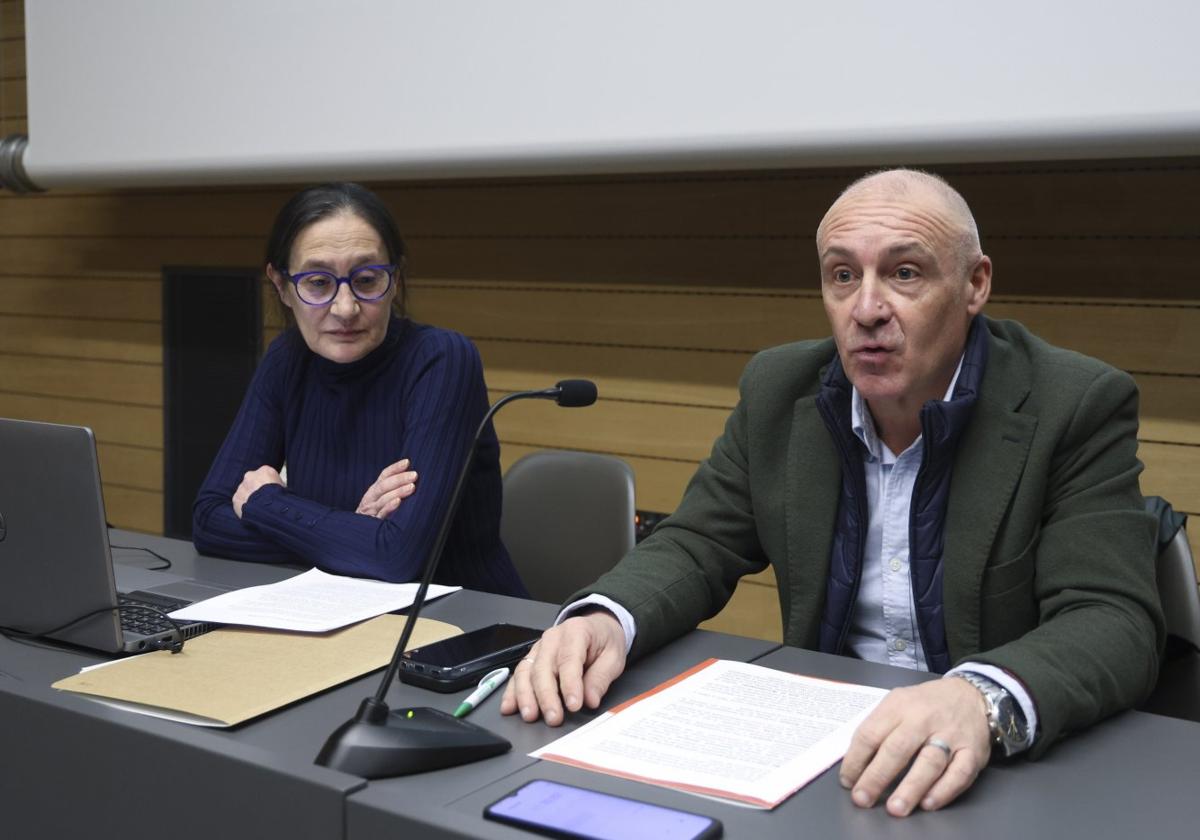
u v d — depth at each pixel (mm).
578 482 2369
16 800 1276
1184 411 2826
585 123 3033
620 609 1421
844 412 1576
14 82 4566
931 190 1483
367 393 2131
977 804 1035
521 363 3729
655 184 3473
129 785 1174
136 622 1517
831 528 1608
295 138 3492
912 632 1597
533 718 1226
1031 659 1183
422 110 3271
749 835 974
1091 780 1089
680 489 3488
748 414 1704
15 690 1276
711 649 1482
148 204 4395
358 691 1314
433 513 1938
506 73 3135
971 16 2555
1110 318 2898
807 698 1276
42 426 1428
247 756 1088
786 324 3311
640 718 1224
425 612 1653
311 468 2164
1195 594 1594
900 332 1459
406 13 3270
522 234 3697
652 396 3516
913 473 1578
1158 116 2396
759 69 2797
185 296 4262
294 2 3461
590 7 2998
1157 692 1585
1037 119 2506
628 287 3535
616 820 968
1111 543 1402
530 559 2379
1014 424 1503
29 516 1462
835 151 2732
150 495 4496
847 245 1471
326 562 1902
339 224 2021
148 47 3762
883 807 1028
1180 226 2811
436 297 3857
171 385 4316
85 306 4574
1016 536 1484
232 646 1464
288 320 2244
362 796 1018
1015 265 3004
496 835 946
